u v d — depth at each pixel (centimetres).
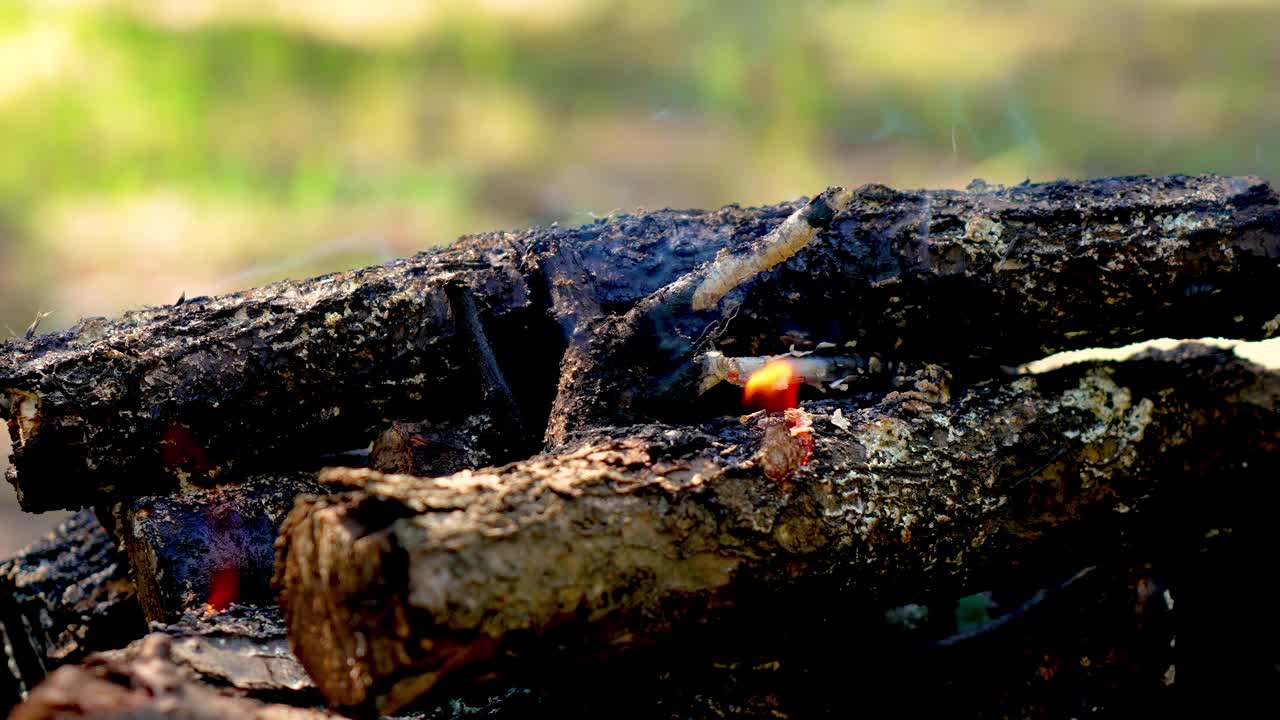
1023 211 153
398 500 140
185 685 139
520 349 158
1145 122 288
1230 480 151
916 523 148
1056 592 154
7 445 199
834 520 147
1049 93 319
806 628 149
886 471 148
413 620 139
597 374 152
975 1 426
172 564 153
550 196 275
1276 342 169
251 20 435
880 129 300
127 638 161
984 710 151
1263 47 341
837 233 155
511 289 157
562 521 142
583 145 313
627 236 160
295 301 155
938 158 281
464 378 155
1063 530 150
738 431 148
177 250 254
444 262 157
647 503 144
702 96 346
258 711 140
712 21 429
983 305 153
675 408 152
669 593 144
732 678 149
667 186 274
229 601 154
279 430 154
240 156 308
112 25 412
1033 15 400
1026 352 154
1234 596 154
